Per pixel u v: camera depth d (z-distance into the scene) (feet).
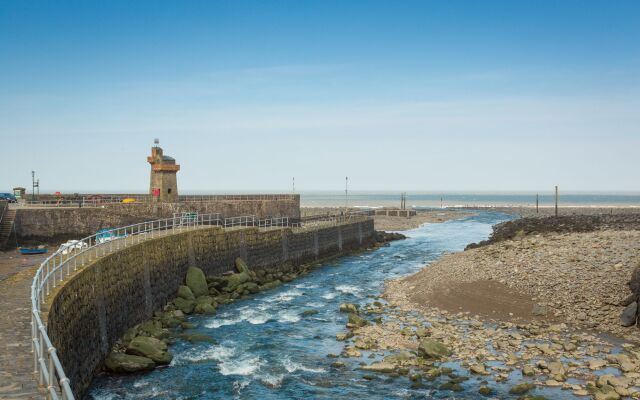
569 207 604.90
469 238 297.74
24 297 72.69
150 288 117.70
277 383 80.69
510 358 85.97
